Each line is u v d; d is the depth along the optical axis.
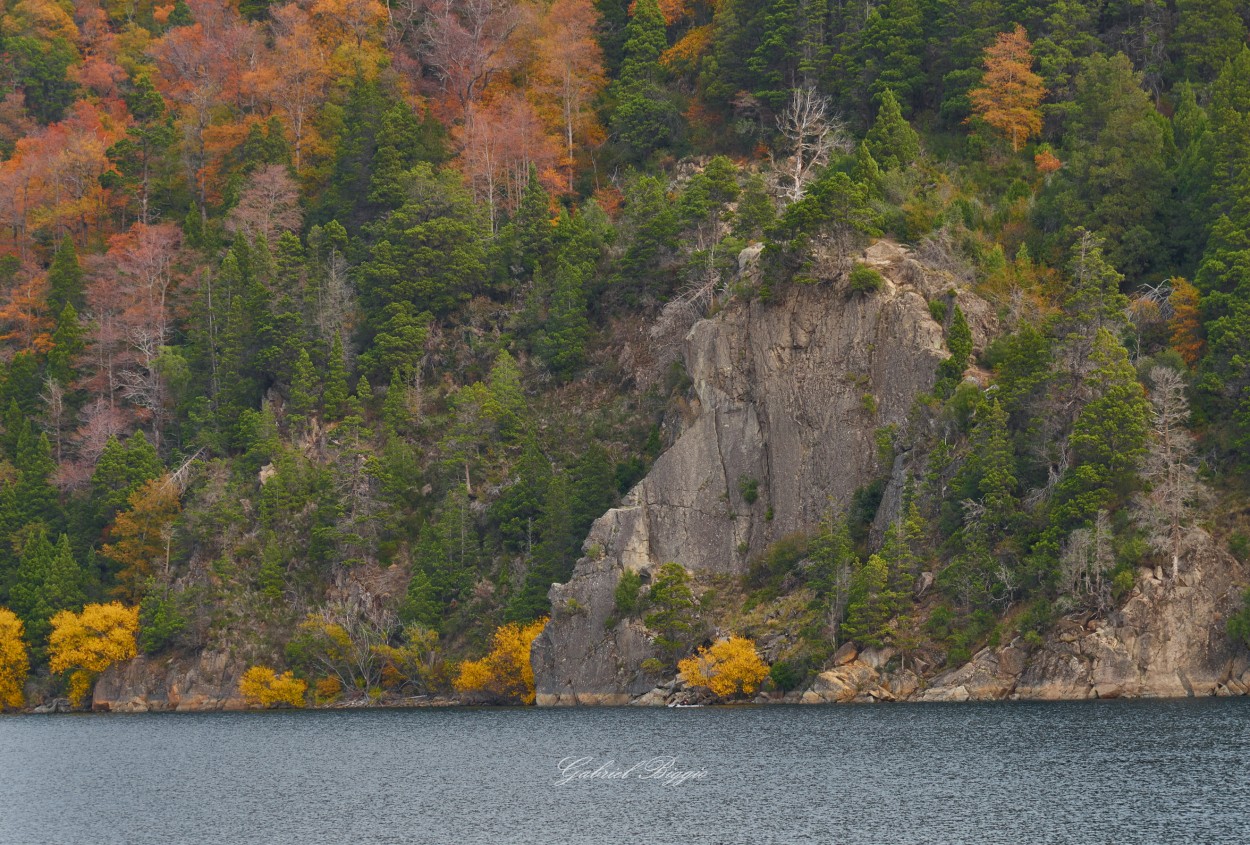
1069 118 177.12
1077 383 135.75
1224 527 128.50
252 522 179.38
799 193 179.75
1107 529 124.88
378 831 92.44
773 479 151.12
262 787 111.69
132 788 114.75
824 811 89.12
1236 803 83.81
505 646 155.88
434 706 161.50
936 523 137.50
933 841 80.00
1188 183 157.50
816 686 132.62
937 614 131.62
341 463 177.12
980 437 136.25
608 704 147.00
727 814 90.50
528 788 104.06
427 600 165.25
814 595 140.25
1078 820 82.12
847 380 149.25
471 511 172.62
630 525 153.00
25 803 110.06
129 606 180.62
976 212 166.00
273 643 170.38
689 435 155.62
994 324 149.25
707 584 150.00
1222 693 123.56
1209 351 138.88
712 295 170.75
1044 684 125.12
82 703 177.50
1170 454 127.50
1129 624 124.06
